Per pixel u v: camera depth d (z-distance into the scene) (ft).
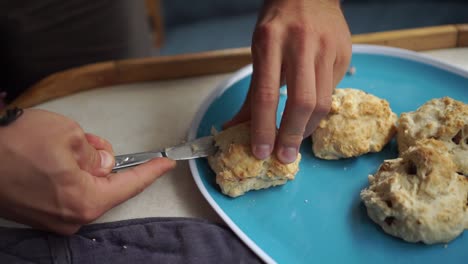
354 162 1.45
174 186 1.41
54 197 1.18
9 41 2.42
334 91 1.55
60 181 1.17
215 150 1.41
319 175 1.42
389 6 3.89
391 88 1.65
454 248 1.23
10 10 2.30
